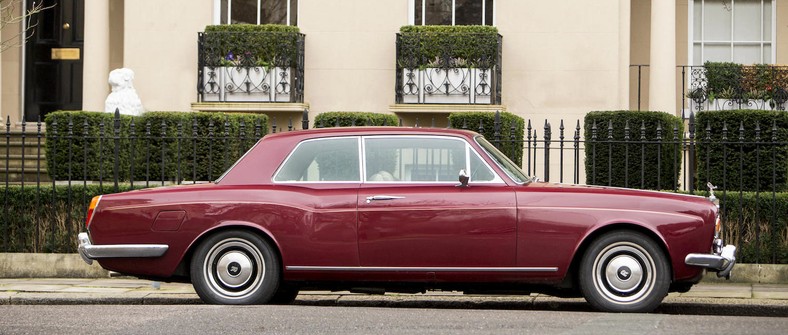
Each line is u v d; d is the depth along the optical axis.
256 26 18.23
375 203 9.56
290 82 18.20
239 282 9.68
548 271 9.42
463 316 8.97
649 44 19.17
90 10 18.31
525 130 18.28
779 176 13.67
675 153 12.71
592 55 18.19
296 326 8.30
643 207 9.38
